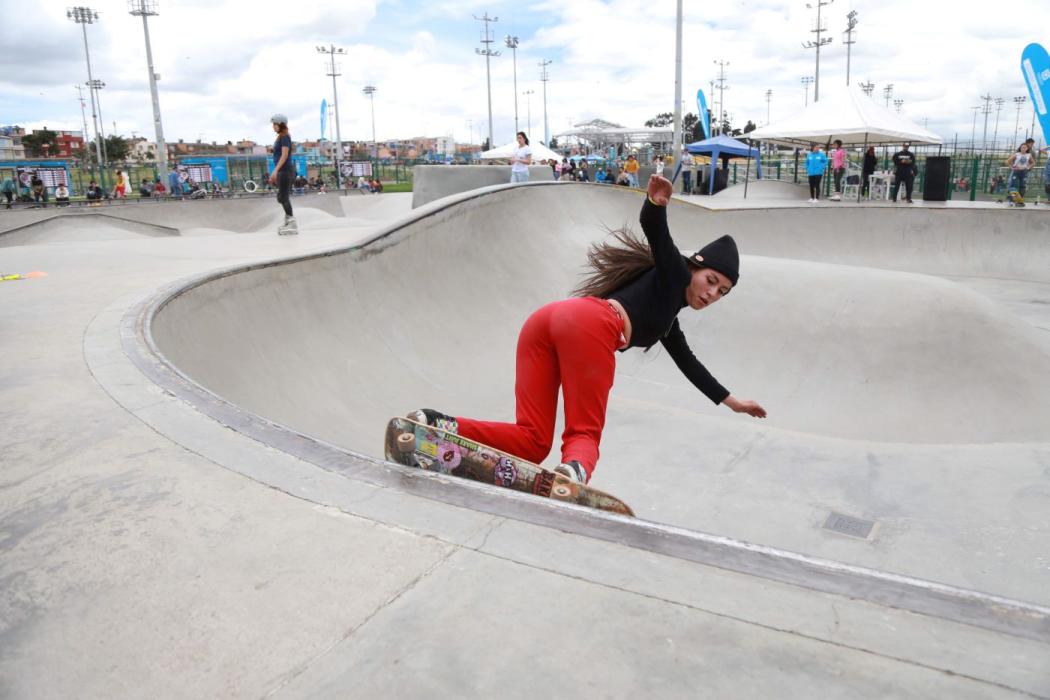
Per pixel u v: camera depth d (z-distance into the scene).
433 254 9.36
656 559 1.85
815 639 1.54
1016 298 13.91
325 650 1.55
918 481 5.23
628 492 5.35
